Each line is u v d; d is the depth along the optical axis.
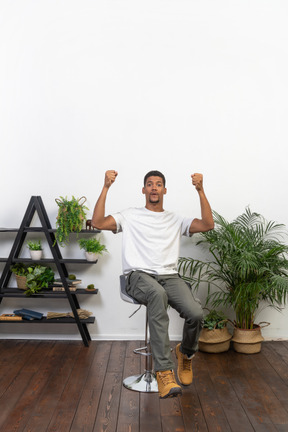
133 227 2.94
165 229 2.95
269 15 4.04
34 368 3.28
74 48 4.02
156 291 2.61
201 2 4.04
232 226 3.81
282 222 4.06
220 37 4.04
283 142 4.05
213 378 3.12
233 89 4.04
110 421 2.48
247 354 3.66
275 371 3.26
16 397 2.77
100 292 4.06
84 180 4.02
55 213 4.04
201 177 2.96
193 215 4.02
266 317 4.09
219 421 2.49
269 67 4.04
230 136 4.04
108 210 4.03
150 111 4.02
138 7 4.03
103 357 3.54
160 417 2.53
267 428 2.41
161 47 4.03
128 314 4.06
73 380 3.05
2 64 4.01
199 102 4.03
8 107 4.02
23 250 4.06
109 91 4.02
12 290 3.87
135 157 4.02
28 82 4.02
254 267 3.52
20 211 4.05
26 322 3.84
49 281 3.92
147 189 3.01
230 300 3.73
